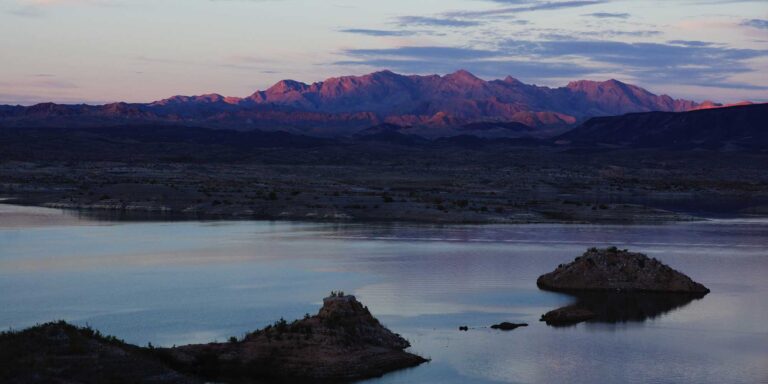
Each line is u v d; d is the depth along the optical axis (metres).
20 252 80.06
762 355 44.41
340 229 105.00
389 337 44.44
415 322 50.81
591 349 45.31
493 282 64.69
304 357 40.22
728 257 80.38
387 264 73.94
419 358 42.47
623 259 63.88
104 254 79.31
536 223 114.38
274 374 39.09
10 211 125.81
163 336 46.19
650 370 41.56
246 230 103.25
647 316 53.25
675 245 89.62
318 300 56.69
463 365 41.97
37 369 34.91
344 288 61.69
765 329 50.00
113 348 38.31
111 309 53.44
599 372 41.19
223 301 56.19
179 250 82.88
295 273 68.50
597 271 62.88
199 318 50.78
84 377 35.22
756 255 81.88
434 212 121.88
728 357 43.97
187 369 39.22
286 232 101.12
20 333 38.53
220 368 39.53
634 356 44.03
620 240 93.94
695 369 41.78
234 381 38.28
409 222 115.06
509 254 81.12
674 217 123.31
